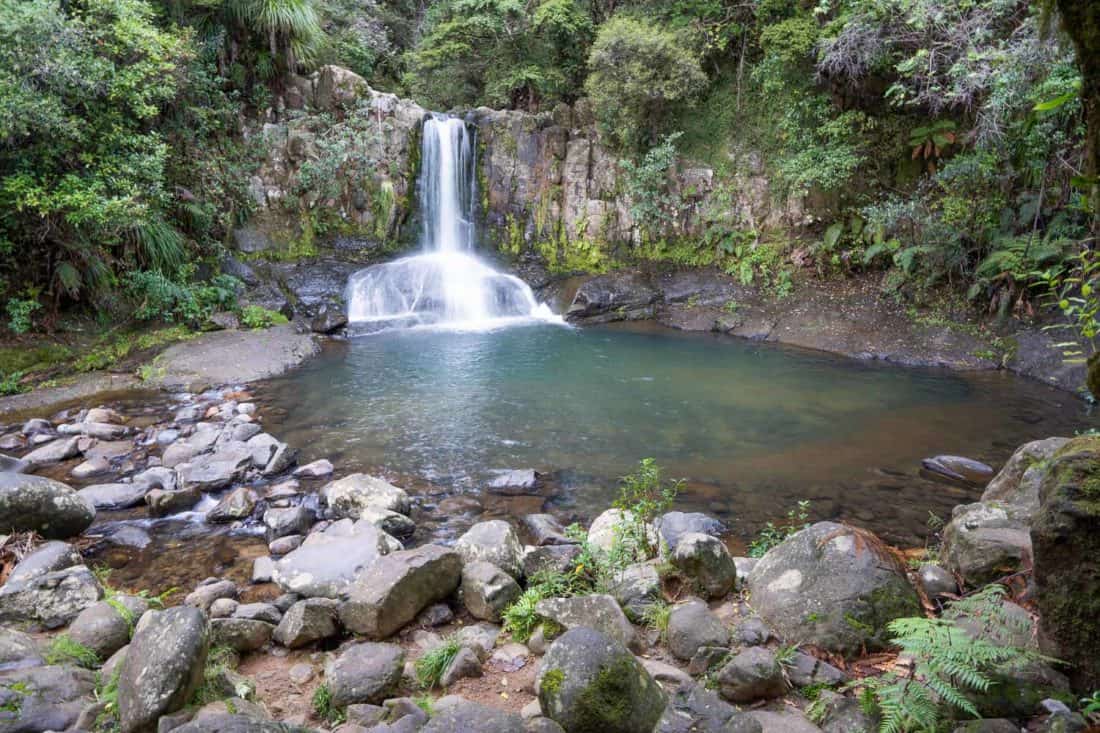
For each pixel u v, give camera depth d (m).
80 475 5.89
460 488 5.76
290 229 13.65
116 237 10.05
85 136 9.27
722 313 12.93
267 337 10.40
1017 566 3.04
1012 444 6.92
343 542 4.12
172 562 4.48
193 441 6.47
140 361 9.41
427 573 3.42
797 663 2.65
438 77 17.47
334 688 2.61
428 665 2.83
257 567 4.18
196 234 12.16
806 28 12.66
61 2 9.27
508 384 8.99
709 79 14.80
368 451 6.57
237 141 13.48
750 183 14.22
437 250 15.06
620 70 13.91
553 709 2.23
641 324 13.17
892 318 11.67
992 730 2.02
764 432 7.24
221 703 2.41
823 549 3.11
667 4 15.33
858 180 13.26
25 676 2.51
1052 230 10.34
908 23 10.33
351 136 13.98
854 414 7.91
